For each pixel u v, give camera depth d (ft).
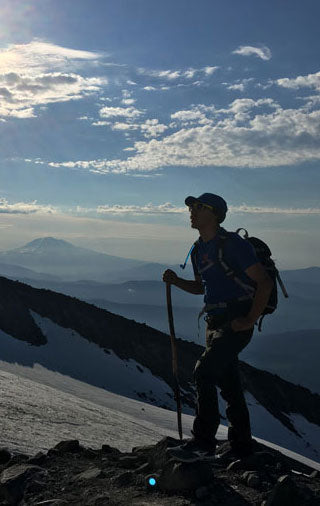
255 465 16.67
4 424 36.35
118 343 218.38
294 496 13.67
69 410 61.11
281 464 16.96
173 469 14.80
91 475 16.70
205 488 14.43
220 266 15.98
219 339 15.96
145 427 74.38
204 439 16.16
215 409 16.24
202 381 16.05
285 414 228.63
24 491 16.16
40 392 73.26
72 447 21.56
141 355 216.33
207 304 16.60
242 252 15.57
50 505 14.67
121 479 15.84
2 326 194.08
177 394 17.72
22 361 160.45
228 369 17.57
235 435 17.88
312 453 194.70
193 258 17.12
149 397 174.40
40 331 200.75
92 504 14.37
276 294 16.06
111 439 47.60
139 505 13.83
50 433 38.83
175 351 17.89
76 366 179.22
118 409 109.91
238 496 14.34
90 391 133.18
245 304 15.96
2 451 21.74
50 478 16.98
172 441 16.89
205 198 16.19
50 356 180.45
